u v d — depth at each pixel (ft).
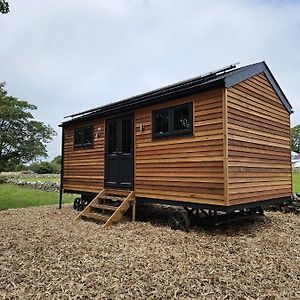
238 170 19.48
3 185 77.15
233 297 10.44
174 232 20.39
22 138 82.64
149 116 24.48
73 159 34.50
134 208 25.07
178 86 23.53
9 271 12.83
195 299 10.28
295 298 10.46
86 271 12.73
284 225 23.68
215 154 19.11
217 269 13.08
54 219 26.76
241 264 13.83
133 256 14.83
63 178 36.01
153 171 23.71
